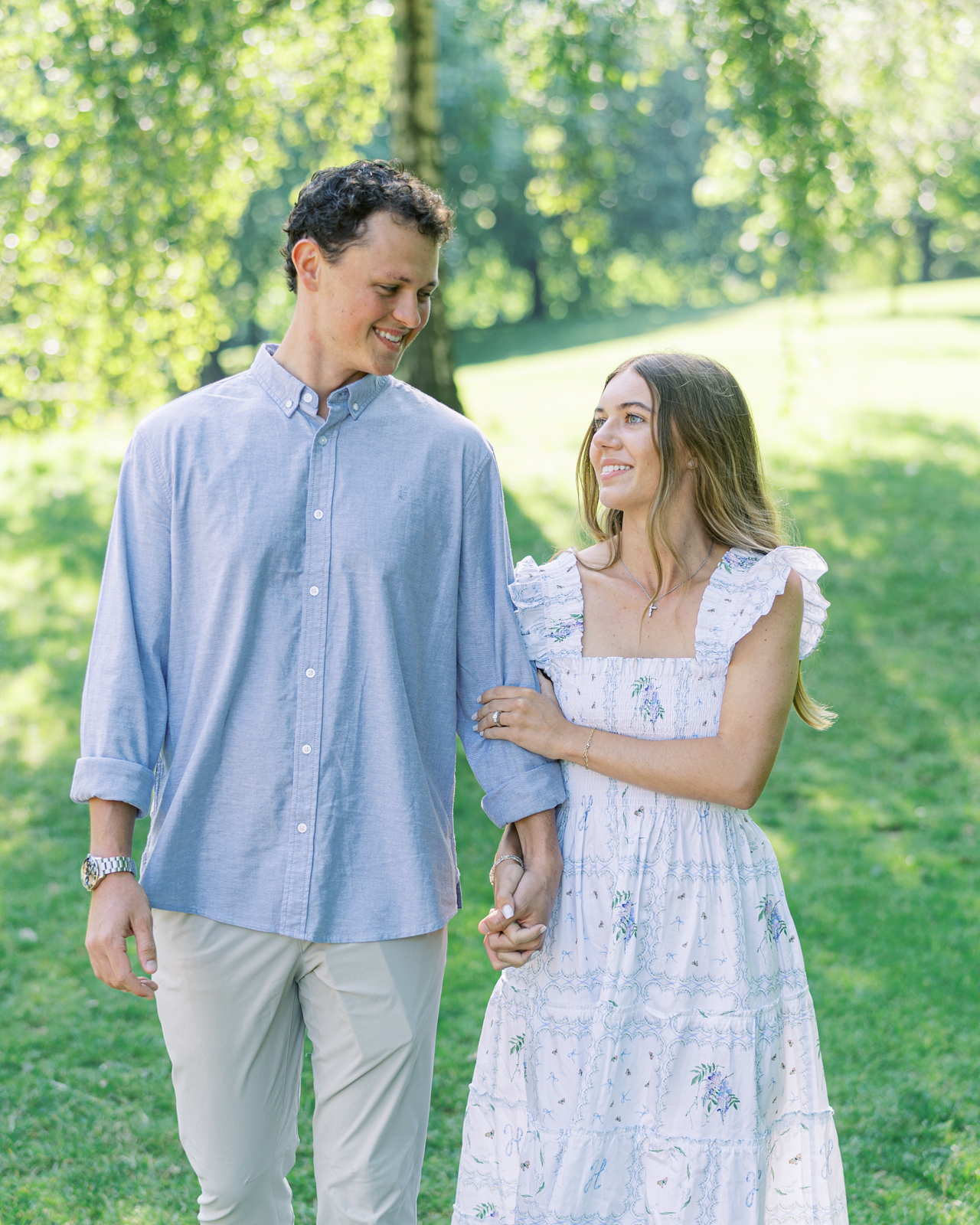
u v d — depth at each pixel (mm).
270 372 2035
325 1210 2152
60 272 6508
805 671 6656
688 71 9211
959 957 3953
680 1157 1996
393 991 2041
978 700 6238
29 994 3863
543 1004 2094
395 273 1916
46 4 6500
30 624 7570
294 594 2000
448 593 2123
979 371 14750
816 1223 2111
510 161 24953
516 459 10758
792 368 8328
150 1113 3238
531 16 8445
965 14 7855
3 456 12156
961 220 27891
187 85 6742
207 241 7129
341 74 8281
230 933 2033
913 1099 3189
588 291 35719
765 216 8016
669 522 2158
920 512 9016
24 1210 2826
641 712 2131
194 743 2027
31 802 5391
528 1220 2051
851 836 4961
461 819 5141
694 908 2049
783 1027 2129
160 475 2023
